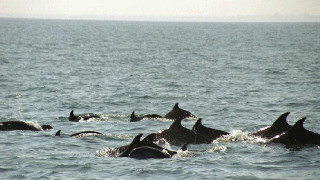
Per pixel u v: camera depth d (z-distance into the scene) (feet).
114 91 334.03
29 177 141.38
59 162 155.63
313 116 247.50
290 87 360.28
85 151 170.19
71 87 352.49
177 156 164.04
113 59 641.81
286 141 182.09
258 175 144.66
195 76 435.12
